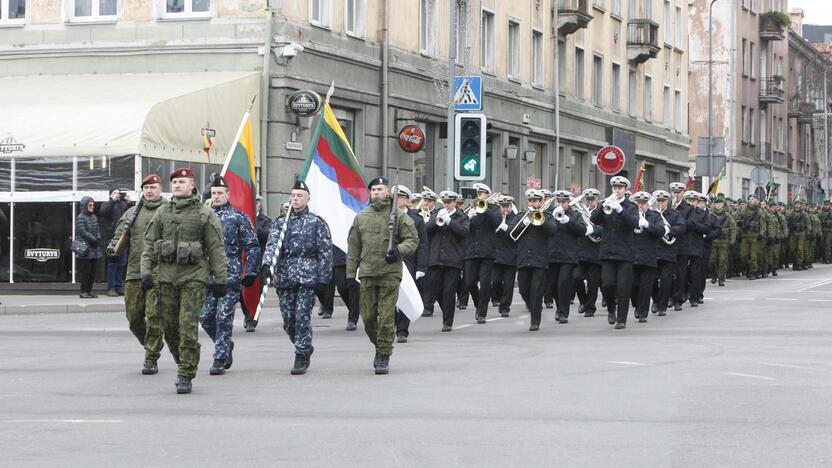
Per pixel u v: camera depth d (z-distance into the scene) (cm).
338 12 3247
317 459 877
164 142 2684
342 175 1673
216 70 3016
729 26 7256
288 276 1384
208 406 1137
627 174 5341
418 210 2075
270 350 1648
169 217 1273
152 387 1273
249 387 1270
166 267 1261
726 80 7262
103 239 2667
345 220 1670
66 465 860
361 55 3331
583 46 4894
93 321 2166
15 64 3148
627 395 1191
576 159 4928
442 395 1199
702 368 1407
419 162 3669
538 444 931
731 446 921
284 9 3012
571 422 1034
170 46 3038
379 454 895
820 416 1063
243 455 893
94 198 2681
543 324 2089
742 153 7475
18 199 2730
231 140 2894
